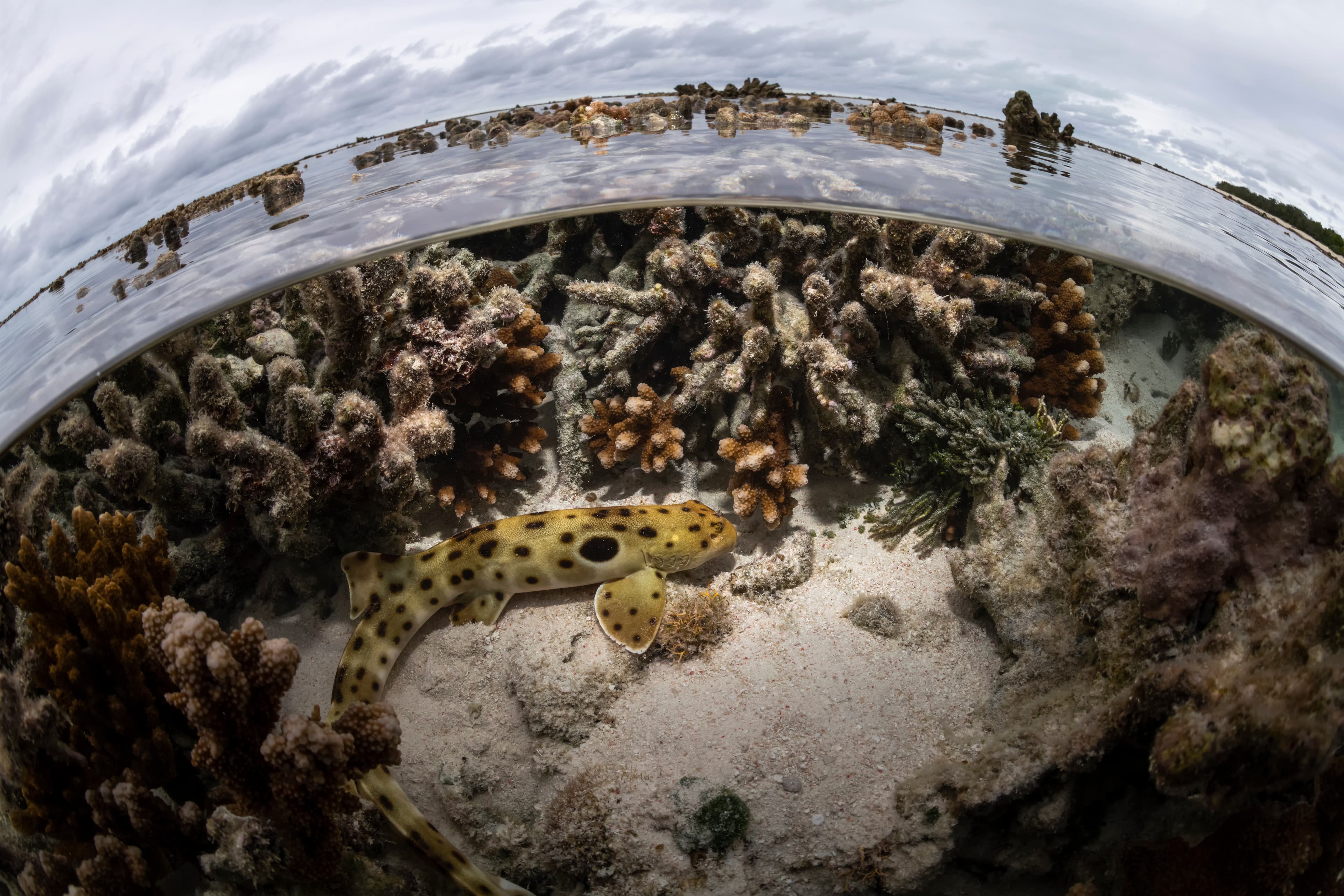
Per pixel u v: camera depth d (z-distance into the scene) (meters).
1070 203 0.69
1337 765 0.40
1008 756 0.46
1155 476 0.49
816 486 0.68
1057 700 0.49
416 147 0.88
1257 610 0.43
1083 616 0.50
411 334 0.61
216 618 0.61
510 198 0.69
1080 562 0.51
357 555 0.60
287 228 0.70
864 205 0.64
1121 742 0.44
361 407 0.55
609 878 0.48
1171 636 0.46
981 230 0.65
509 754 0.54
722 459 0.71
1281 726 0.37
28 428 0.63
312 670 0.59
